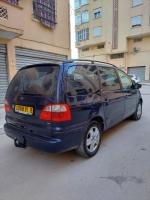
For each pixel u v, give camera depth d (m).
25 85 3.34
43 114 2.93
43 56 9.75
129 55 30.39
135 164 3.28
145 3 26.55
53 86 2.92
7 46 7.79
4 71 7.88
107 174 2.98
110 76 4.27
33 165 3.29
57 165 3.28
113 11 29.86
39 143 2.98
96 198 2.43
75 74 3.20
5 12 6.73
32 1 8.73
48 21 9.75
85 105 3.24
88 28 33.75
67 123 2.92
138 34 27.84
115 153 3.71
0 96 7.80
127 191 2.55
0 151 3.84
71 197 2.46
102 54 33.69
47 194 2.52
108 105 3.97
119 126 5.43
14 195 2.51
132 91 5.33
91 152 3.54
